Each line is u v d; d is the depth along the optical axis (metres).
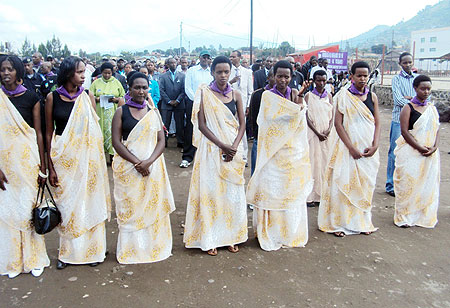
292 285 3.45
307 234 4.27
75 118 3.50
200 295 3.28
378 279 3.57
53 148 3.53
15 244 3.50
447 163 7.77
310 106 5.36
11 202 3.41
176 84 8.52
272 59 8.98
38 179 3.56
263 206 4.14
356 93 4.43
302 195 4.16
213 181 3.96
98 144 3.66
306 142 4.16
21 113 3.45
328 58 15.20
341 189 4.45
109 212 3.84
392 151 5.85
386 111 15.09
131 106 3.70
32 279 3.50
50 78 7.79
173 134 10.34
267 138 4.06
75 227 3.60
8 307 3.08
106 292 3.31
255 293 3.32
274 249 4.12
